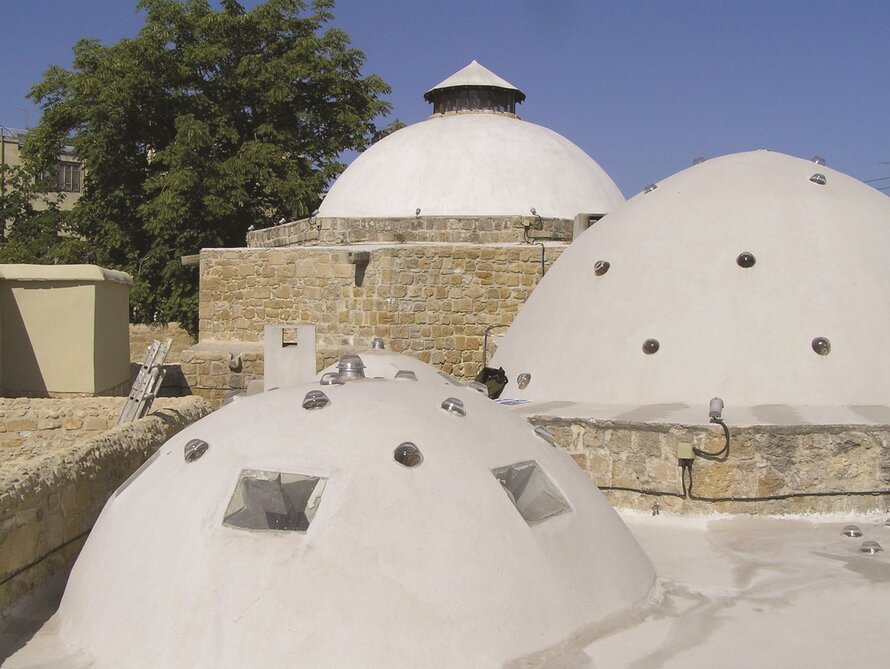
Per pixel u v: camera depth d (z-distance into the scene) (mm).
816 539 7430
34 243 31156
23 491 6051
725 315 9133
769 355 8922
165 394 16891
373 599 4426
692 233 9750
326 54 30891
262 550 4605
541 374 10031
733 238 9531
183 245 28125
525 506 5211
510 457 5344
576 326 9945
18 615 5660
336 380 5688
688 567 6590
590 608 5016
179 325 27641
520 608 4660
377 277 17578
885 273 9398
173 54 28906
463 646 4430
